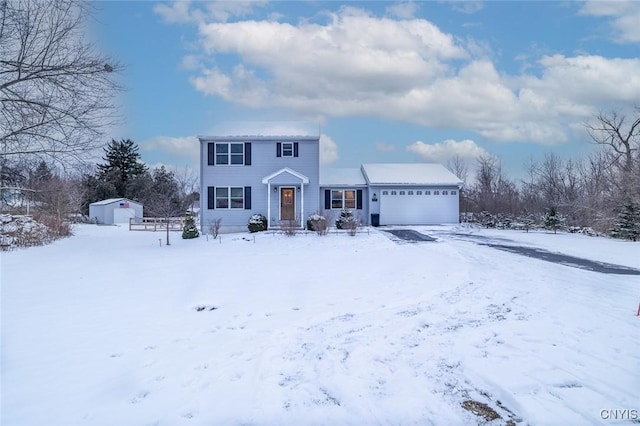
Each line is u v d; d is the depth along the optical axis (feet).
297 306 22.03
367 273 31.91
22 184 45.96
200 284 28.02
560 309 21.08
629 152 92.22
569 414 10.62
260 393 11.89
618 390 11.95
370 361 14.33
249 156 71.15
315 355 14.92
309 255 43.32
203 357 14.73
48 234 62.13
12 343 16.17
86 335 17.20
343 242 54.70
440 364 14.01
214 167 70.90
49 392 11.91
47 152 36.35
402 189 86.12
